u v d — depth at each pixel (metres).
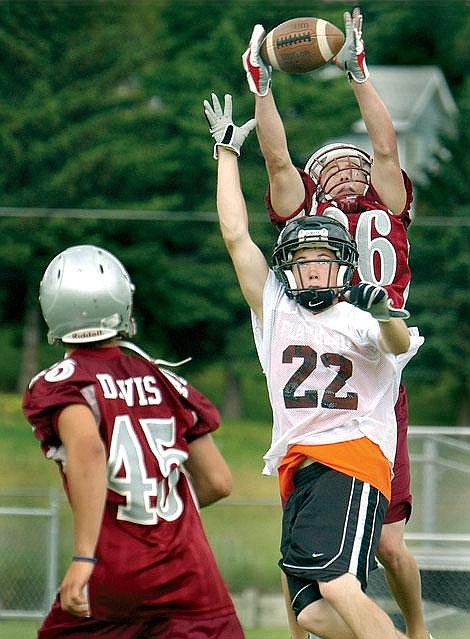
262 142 20.47
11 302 133.00
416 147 164.88
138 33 134.12
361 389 18.70
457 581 32.59
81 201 128.38
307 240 18.75
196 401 16.81
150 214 120.81
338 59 20.50
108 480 16.03
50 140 127.44
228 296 130.50
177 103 130.75
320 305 18.84
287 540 18.81
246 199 123.44
